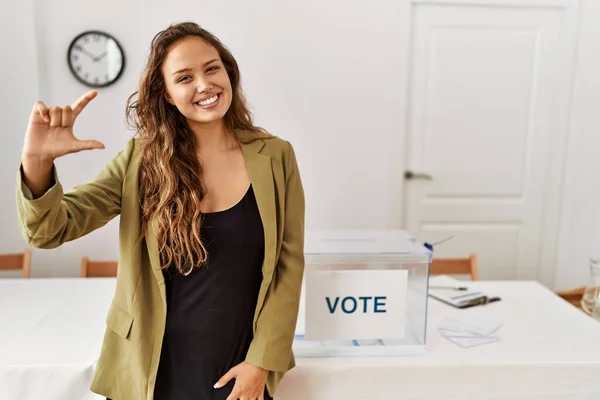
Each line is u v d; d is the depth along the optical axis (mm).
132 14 2723
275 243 1138
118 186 1119
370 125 2982
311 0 2814
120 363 1138
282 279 1187
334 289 1422
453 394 1425
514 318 1729
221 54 1173
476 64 3051
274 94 2891
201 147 1171
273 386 1186
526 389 1430
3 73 2637
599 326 1667
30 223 937
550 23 3031
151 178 1104
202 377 1126
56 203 942
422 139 3113
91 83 2738
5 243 2775
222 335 1126
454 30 3002
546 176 3207
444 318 1712
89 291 1901
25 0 2594
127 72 2766
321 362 1409
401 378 1407
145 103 1130
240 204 1137
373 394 1413
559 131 3145
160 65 1103
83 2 2684
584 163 3084
